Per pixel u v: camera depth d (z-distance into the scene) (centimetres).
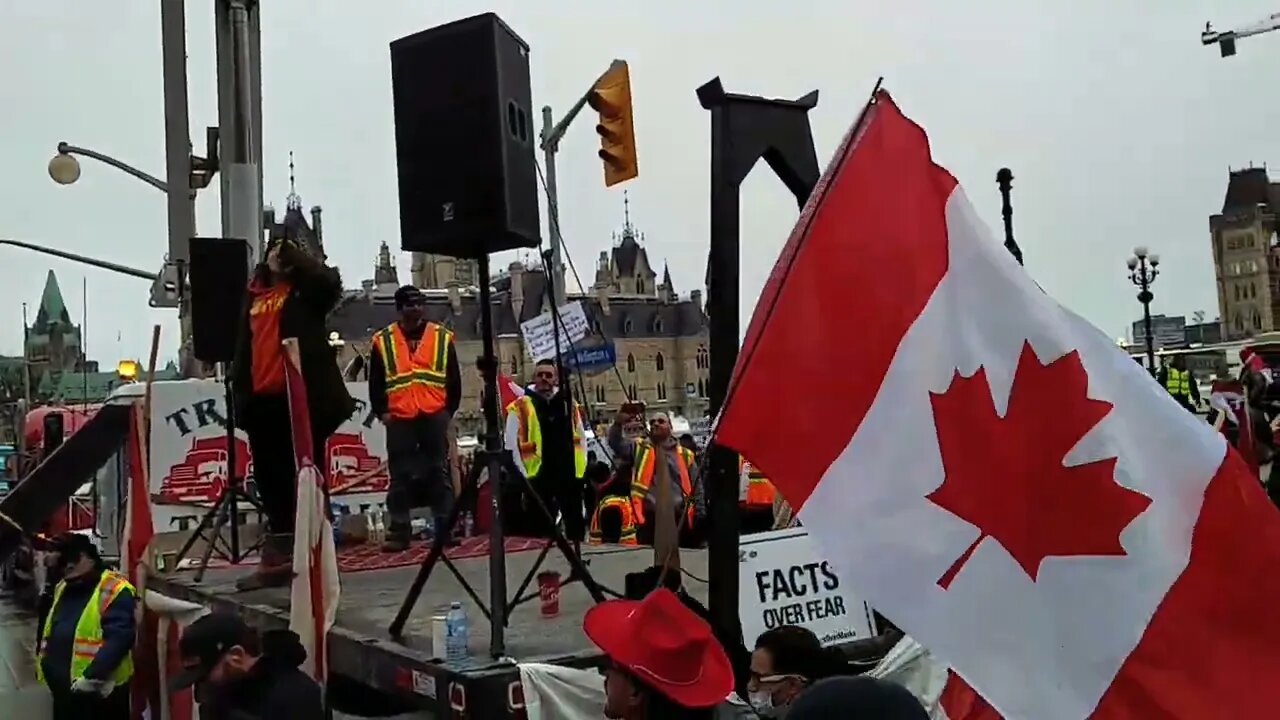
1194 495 339
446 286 8206
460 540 923
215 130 1406
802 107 507
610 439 1238
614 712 368
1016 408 349
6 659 1329
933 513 347
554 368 930
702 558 765
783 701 445
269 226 1465
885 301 360
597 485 1171
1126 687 330
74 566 772
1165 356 3266
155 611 735
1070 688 334
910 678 557
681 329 10438
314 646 534
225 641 471
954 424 352
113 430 1180
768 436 354
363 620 564
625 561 785
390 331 842
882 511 348
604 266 10862
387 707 554
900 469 350
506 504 953
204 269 888
